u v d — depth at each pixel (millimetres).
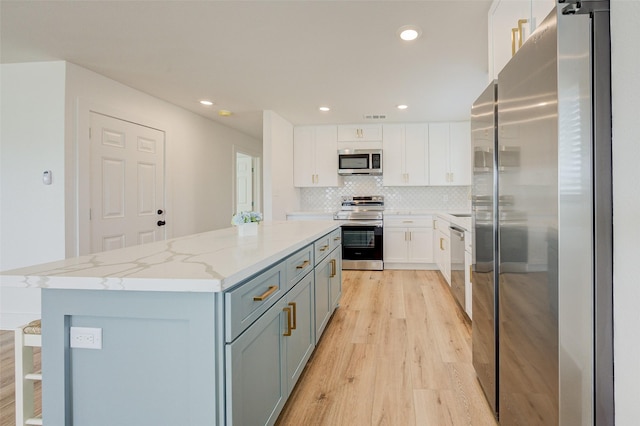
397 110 4422
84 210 3018
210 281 1012
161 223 3953
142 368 1102
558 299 931
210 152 4988
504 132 1355
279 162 4711
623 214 830
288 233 2254
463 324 2896
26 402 1458
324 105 4184
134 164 3588
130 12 2143
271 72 3123
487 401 1804
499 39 1956
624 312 830
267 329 1418
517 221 1228
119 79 3291
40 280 1071
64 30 2367
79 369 1130
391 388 1945
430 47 2625
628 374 818
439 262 4473
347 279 4461
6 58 2809
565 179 911
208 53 2732
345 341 2582
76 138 2947
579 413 913
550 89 951
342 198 5555
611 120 875
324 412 1736
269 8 2100
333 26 2316
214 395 1056
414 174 5145
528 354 1149
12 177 2920
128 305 1090
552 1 1329
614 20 855
